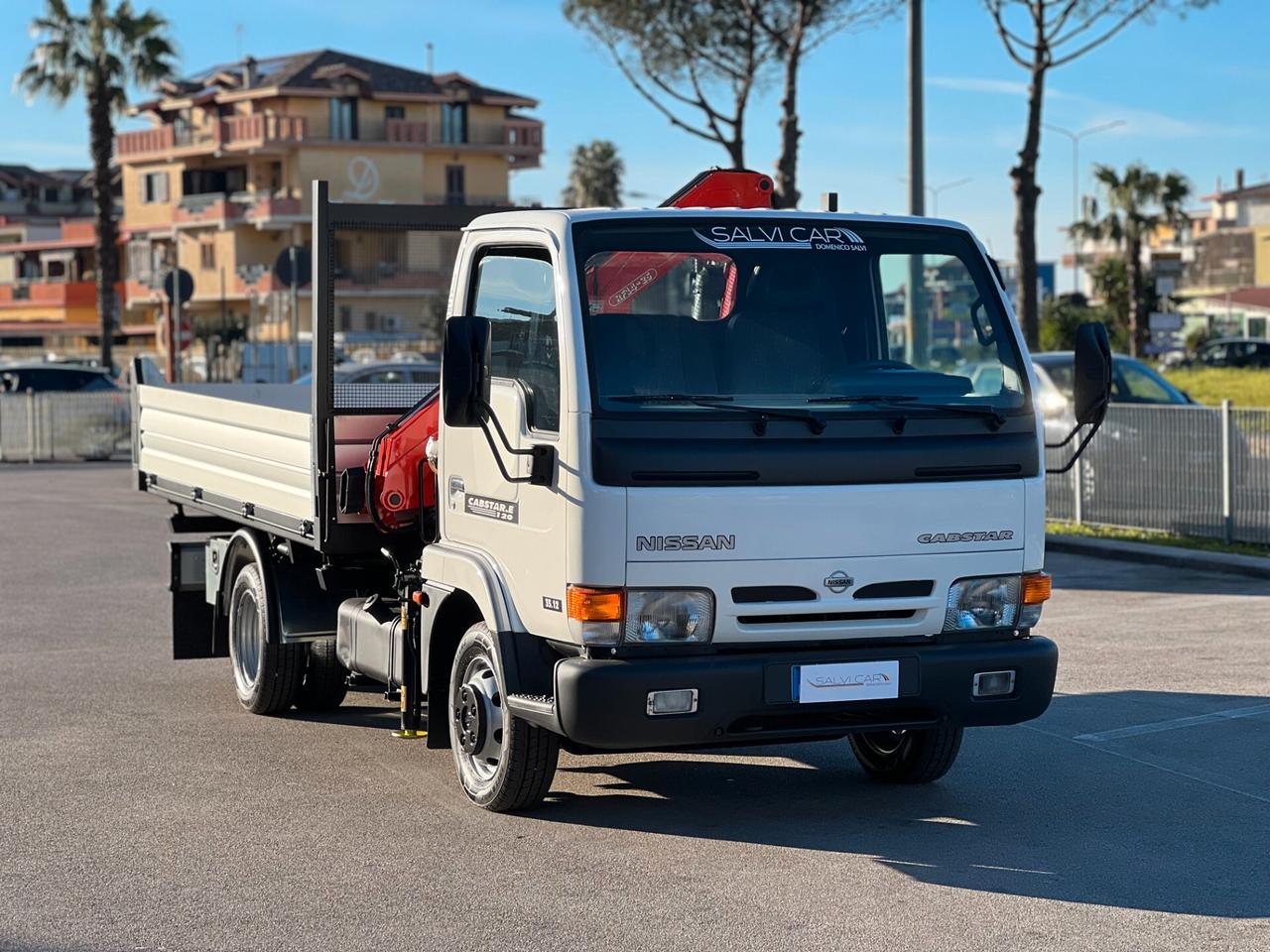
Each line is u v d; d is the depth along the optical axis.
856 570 6.49
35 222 103.12
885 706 6.56
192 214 74.12
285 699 9.21
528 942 5.48
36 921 5.74
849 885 6.12
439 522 7.45
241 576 9.42
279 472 8.69
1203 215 127.12
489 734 7.10
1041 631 12.02
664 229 6.60
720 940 5.49
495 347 7.00
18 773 7.99
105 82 51.00
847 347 6.73
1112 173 68.00
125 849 6.65
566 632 6.36
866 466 6.49
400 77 74.50
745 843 6.71
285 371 38.94
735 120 32.88
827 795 7.54
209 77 75.56
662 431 6.30
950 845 6.67
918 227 6.96
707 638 6.37
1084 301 77.62
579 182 98.56
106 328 51.84
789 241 6.76
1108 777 7.84
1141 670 10.45
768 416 6.39
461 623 7.54
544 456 6.43
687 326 6.51
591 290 6.41
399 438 7.95
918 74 20.28
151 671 10.79
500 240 7.00
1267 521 15.86
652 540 6.25
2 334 90.00
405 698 7.70
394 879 6.22
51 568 16.08
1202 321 100.19
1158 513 17.11
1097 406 6.54
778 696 6.38
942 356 6.88
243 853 6.58
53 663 11.07
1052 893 6.01
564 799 7.46
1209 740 8.59
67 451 33.03
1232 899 5.93
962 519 6.66
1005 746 8.52
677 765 8.21
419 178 73.19
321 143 71.06
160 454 10.84
